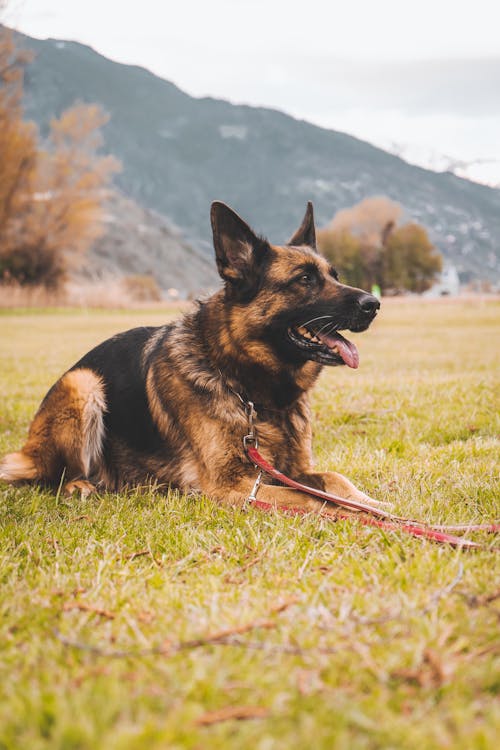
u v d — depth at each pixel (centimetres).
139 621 242
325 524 352
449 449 526
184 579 288
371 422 687
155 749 161
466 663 200
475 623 225
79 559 315
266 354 434
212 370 438
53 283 4431
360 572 278
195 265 14338
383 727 169
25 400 869
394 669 198
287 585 272
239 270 435
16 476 502
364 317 428
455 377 947
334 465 500
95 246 12362
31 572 296
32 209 4294
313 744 164
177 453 450
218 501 419
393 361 1249
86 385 488
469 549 303
